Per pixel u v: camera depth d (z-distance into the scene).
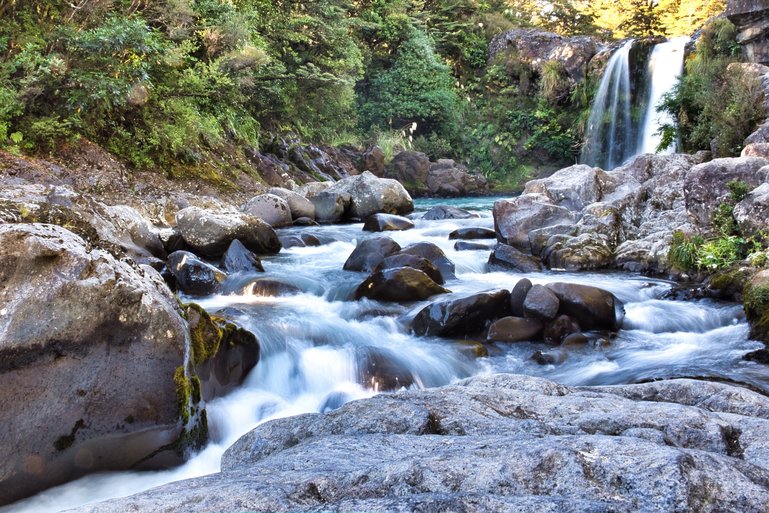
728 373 5.61
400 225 13.34
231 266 9.20
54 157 12.26
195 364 4.79
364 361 5.90
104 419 3.95
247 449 3.46
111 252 4.98
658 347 6.48
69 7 13.09
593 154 27.61
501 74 32.34
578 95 29.08
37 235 3.95
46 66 11.66
